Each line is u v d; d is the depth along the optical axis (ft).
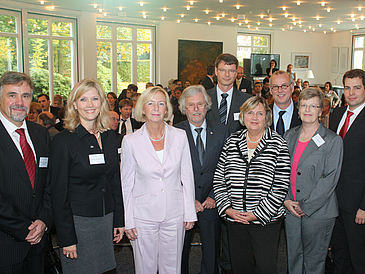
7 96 6.92
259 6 32.27
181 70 43.04
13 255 7.06
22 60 30.68
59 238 6.89
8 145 6.98
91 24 34.96
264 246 7.97
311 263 8.73
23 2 29.45
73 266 7.24
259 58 47.88
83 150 7.15
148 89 7.66
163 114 7.60
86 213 7.14
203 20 40.40
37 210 7.36
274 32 51.11
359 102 9.12
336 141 8.42
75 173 7.11
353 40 51.19
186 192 8.09
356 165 8.86
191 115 8.81
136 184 7.82
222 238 10.19
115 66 39.47
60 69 34.32
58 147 6.99
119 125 16.30
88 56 35.22
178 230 7.80
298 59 53.62
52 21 33.06
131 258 11.59
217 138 9.13
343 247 9.76
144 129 7.89
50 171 7.06
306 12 35.37
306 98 8.46
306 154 8.55
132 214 7.80
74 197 7.13
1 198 6.89
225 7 32.76
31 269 7.66
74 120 7.23
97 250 7.40
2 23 29.04
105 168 7.37
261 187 7.95
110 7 32.24
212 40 44.45
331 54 55.16
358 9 33.58
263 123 8.11
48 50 33.09
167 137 7.89
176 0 29.37
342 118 9.76
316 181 8.49
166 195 7.64
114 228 7.70
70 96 7.25
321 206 8.38
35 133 7.68
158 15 37.04
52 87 33.73
